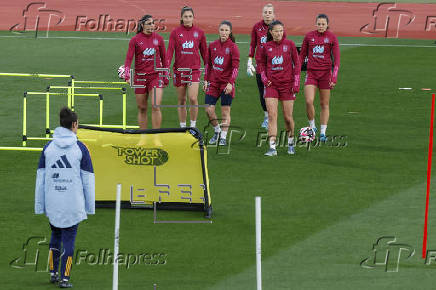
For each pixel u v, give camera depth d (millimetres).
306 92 59625
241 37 121812
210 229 40406
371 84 84500
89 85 82562
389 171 52000
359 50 111312
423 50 112188
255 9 165250
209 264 35375
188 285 32594
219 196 46219
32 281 33031
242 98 76812
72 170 32500
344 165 53562
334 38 58344
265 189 47719
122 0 170000
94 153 43469
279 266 35094
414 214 42938
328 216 42625
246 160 54719
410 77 89062
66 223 32469
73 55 101875
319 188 48000
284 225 41094
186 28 58062
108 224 40906
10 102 73750
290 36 126688
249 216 42562
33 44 110312
